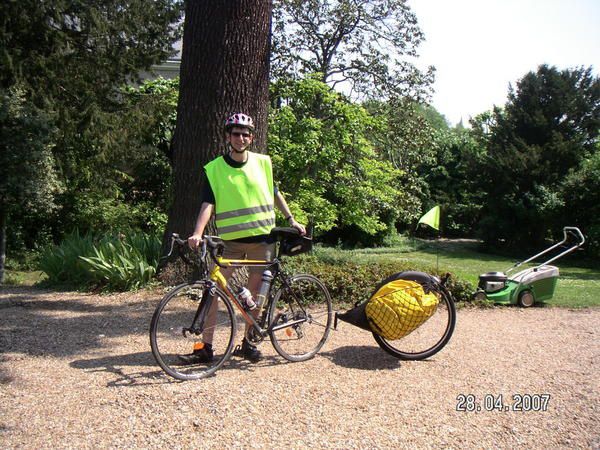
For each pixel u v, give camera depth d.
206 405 3.42
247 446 2.97
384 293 4.50
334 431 3.17
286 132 10.72
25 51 13.50
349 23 18.83
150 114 14.59
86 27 14.33
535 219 19.03
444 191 26.53
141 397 3.50
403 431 3.21
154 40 16.06
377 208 14.66
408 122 19.17
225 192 4.16
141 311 5.84
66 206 15.42
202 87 6.75
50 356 4.31
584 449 3.11
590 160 18.17
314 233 13.23
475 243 23.92
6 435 2.98
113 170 14.90
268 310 4.35
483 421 3.40
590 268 16.19
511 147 19.81
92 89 14.73
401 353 4.53
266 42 6.96
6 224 14.40
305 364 4.32
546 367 4.49
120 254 7.04
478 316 6.51
